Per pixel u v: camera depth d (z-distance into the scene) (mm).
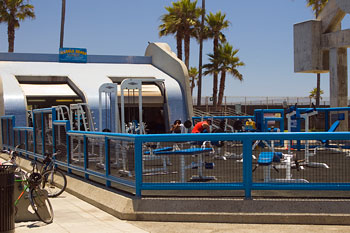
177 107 27531
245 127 19094
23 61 31031
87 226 7188
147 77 29391
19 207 7656
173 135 7715
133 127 19703
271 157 8430
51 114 13219
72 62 31859
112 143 8953
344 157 10297
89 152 10406
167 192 8055
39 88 27156
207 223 7273
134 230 6895
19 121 24109
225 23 45281
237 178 7984
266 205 7273
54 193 10055
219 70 44875
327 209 7133
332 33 21469
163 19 44406
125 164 8406
